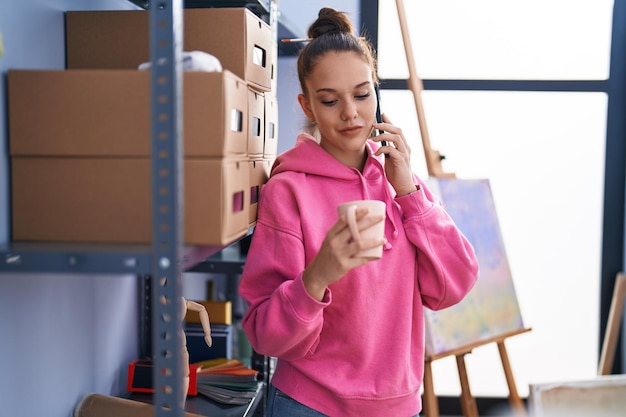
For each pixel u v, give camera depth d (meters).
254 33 1.36
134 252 0.95
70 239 1.07
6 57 1.14
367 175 1.38
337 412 1.29
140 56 1.37
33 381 1.30
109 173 1.05
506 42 2.93
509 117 2.95
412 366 1.37
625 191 2.91
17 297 1.23
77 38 1.38
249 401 1.74
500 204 2.99
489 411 2.99
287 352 1.24
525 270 3.01
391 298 1.33
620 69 2.88
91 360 1.59
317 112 1.31
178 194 0.94
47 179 1.06
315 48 1.30
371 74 1.34
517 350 3.02
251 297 1.29
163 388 0.95
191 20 1.30
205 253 1.11
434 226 1.35
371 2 2.88
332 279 1.09
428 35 2.94
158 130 0.93
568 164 2.96
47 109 1.05
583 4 2.89
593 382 2.48
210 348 2.04
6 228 1.08
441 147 2.97
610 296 2.95
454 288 1.38
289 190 1.31
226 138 1.05
